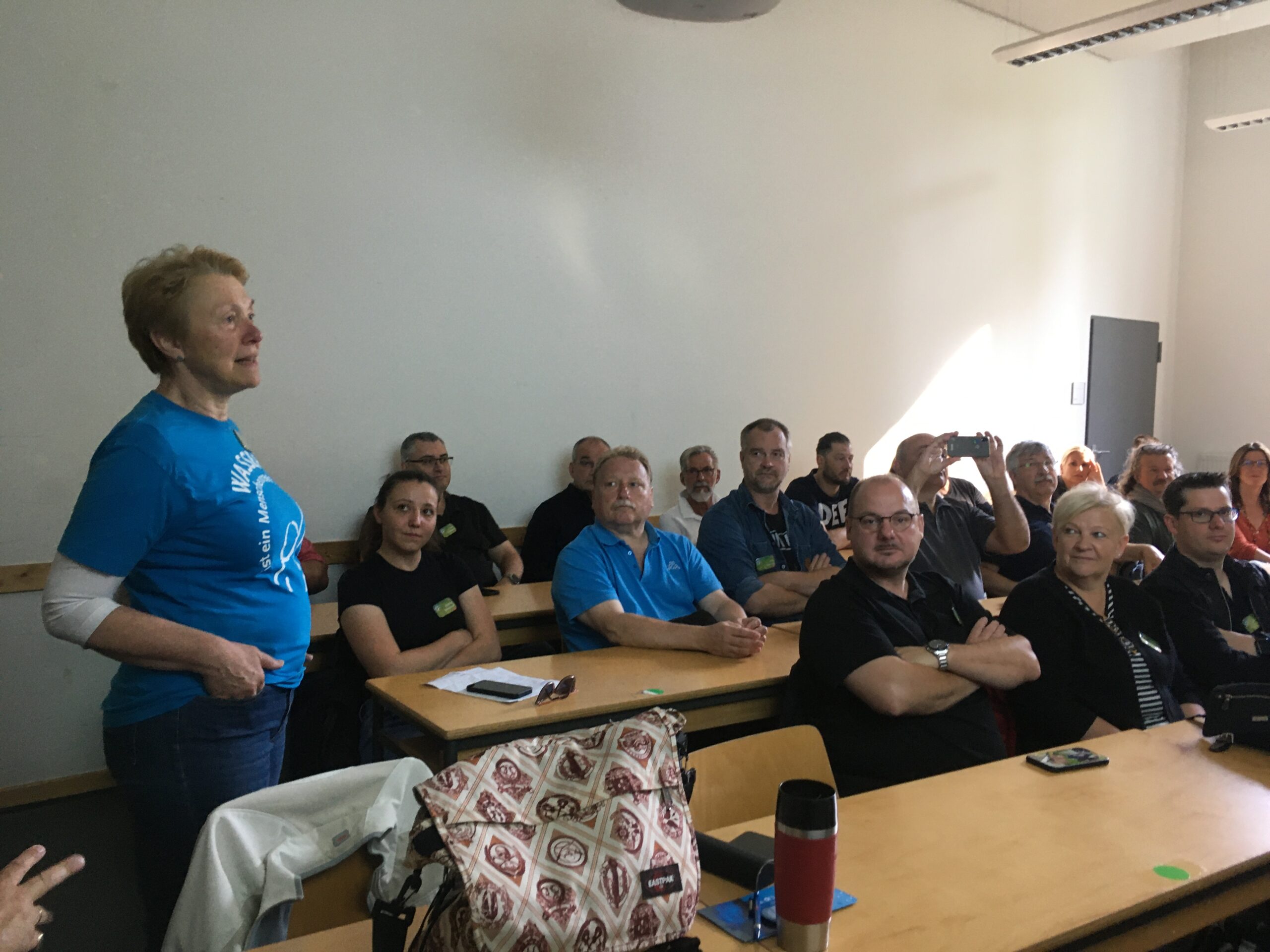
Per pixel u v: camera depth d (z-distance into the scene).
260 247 3.69
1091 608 2.24
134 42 3.39
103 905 2.49
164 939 1.41
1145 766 1.65
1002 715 2.28
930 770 1.95
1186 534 2.76
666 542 2.86
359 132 3.90
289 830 1.30
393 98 3.97
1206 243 7.54
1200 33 6.38
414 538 2.66
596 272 4.61
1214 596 2.76
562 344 4.52
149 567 1.51
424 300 4.10
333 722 2.56
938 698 1.95
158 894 1.50
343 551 3.92
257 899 1.24
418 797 0.91
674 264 4.87
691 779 1.09
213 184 3.58
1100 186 6.99
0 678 3.20
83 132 3.31
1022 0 6.02
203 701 1.49
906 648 2.06
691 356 4.96
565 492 4.30
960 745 1.98
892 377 5.85
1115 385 7.24
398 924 0.93
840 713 2.03
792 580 3.07
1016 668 2.04
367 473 3.99
